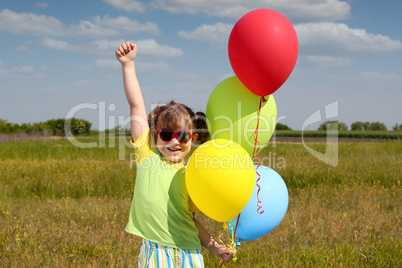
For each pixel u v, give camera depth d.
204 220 4.97
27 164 9.64
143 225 2.34
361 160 9.93
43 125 27.70
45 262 3.48
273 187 2.48
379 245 3.89
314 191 6.74
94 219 4.95
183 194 2.31
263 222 2.45
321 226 4.52
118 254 3.71
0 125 28.58
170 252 2.28
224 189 2.04
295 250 3.86
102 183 7.49
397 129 43.97
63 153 12.58
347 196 6.31
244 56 2.23
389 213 5.20
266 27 2.21
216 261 3.65
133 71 2.43
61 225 4.62
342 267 3.43
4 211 5.37
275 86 2.30
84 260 3.54
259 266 3.46
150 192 2.31
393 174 7.70
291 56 2.24
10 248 3.72
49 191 7.16
